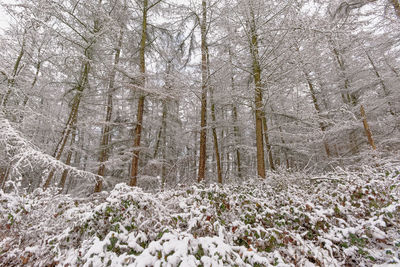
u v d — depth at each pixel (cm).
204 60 930
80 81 795
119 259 188
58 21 688
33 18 598
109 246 214
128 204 300
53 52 739
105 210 278
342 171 565
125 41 1035
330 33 622
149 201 313
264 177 691
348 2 779
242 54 760
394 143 1034
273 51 695
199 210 300
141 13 1028
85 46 747
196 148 1673
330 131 782
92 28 771
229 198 383
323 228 291
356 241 253
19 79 767
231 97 835
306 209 333
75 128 960
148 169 1131
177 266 174
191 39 1091
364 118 984
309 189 516
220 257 184
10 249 301
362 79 1101
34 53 757
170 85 829
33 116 752
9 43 700
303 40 643
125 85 786
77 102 816
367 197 368
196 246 202
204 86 863
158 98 843
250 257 199
